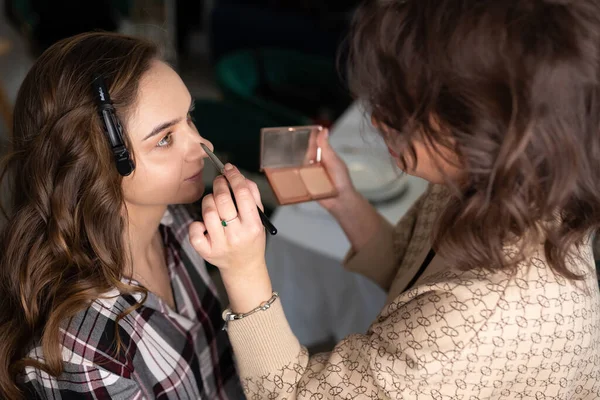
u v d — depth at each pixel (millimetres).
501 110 520
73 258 761
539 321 615
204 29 3844
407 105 566
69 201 742
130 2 3160
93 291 749
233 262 715
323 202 1040
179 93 769
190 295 980
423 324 635
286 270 1479
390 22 560
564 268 606
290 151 1063
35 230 775
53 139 719
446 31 521
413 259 935
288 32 3131
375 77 586
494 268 599
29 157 746
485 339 609
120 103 715
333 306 1474
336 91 2299
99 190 734
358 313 1441
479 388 644
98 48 735
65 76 711
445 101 541
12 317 801
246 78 2264
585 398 734
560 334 627
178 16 3385
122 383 776
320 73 2291
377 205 1452
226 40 3314
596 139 546
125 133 729
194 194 842
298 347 782
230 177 734
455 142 560
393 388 664
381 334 684
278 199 1012
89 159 721
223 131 1860
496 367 629
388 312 700
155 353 850
